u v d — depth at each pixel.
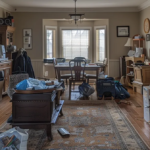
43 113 2.32
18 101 2.30
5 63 4.57
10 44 5.77
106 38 7.10
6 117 3.25
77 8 6.56
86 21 7.48
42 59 6.79
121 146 2.21
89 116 3.28
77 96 4.77
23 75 3.09
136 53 5.81
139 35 6.26
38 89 2.36
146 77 4.92
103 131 2.64
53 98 2.46
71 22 7.50
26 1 5.69
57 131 2.64
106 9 6.59
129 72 6.07
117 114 3.38
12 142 1.82
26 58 4.93
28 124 2.31
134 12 6.68
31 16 6.65
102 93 4.39
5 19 5.51
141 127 2.79
